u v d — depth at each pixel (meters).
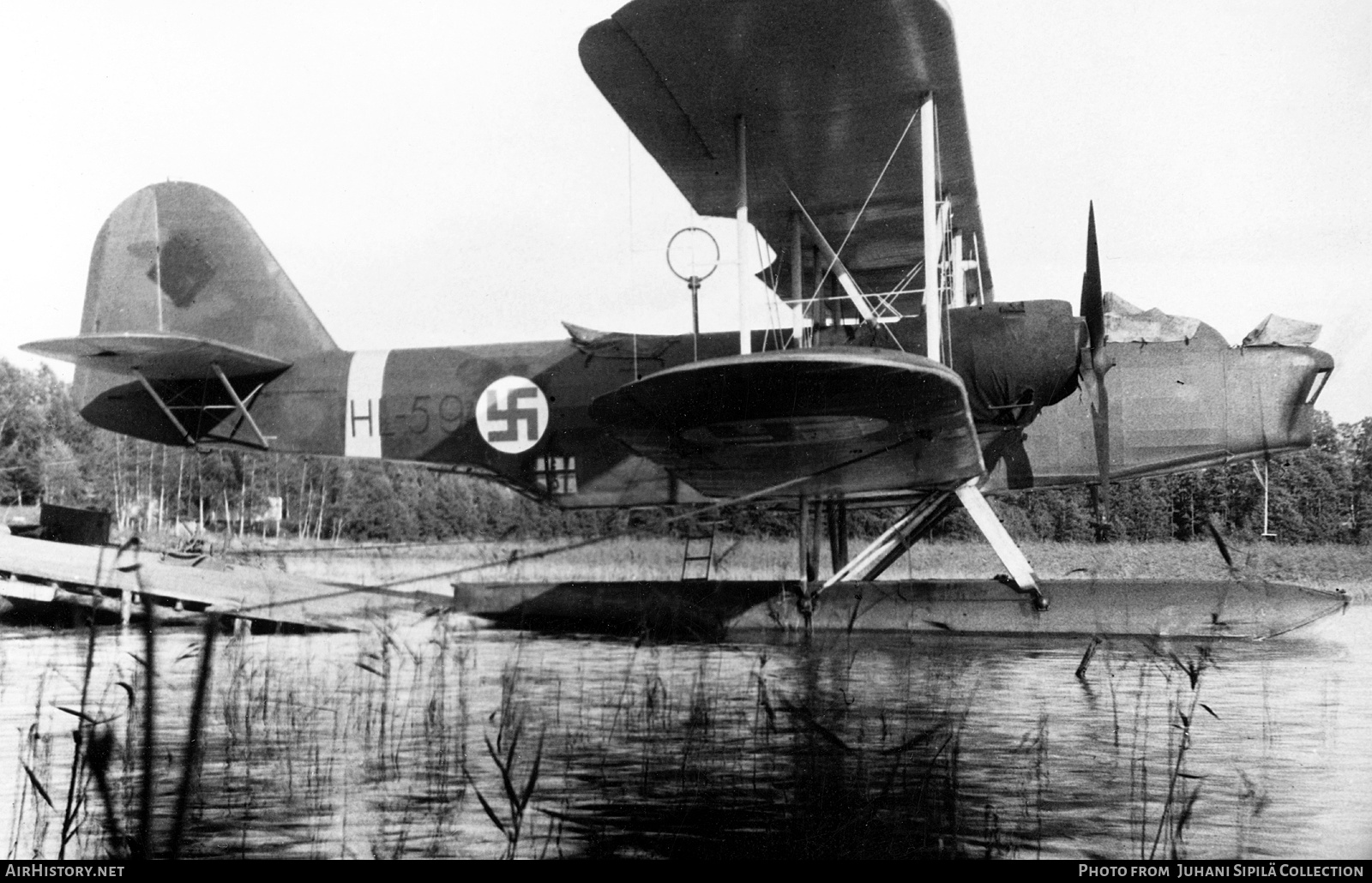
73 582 11.28
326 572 18.45
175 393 13.58
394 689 7.64
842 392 8.62
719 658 9.09
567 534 26.25
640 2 8.00
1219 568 17.44
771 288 14.02
